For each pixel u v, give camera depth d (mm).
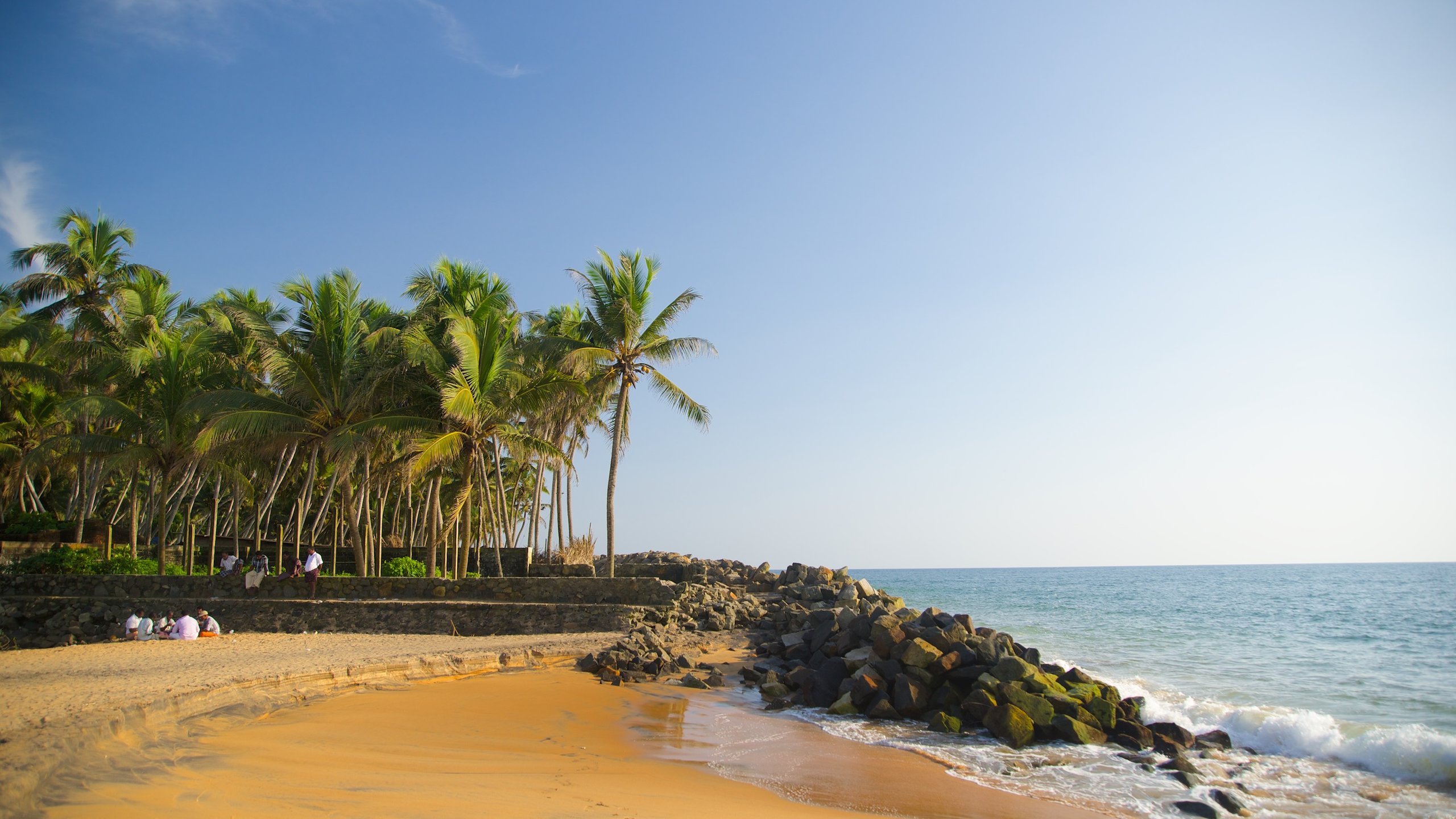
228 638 20516
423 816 7359
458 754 10836
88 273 34062
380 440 28703
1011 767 12289
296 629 24125
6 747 7535
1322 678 21391
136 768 8070
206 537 45500
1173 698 18094
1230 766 12922
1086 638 31797
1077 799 10742
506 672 18109
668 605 25672
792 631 25844
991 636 18703
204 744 9688
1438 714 16750
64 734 8164
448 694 15102
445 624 23906
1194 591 69875
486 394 28125
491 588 26391
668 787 10031
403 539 42625
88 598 25562
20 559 29344
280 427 26969
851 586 31469
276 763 9047
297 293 30000
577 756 11492
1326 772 12633
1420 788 11797
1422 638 30859
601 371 30938
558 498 37094
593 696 16156
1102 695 15906
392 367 29297
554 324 36844
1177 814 10211
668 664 19812
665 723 14430
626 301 29562
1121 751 13500
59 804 6688
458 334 26703
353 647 18484
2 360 34750
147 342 31391
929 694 16359
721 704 16719
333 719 12297
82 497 34562
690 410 30828
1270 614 42719
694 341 30219
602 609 24422
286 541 40000
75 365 33406
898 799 10375
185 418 29625
